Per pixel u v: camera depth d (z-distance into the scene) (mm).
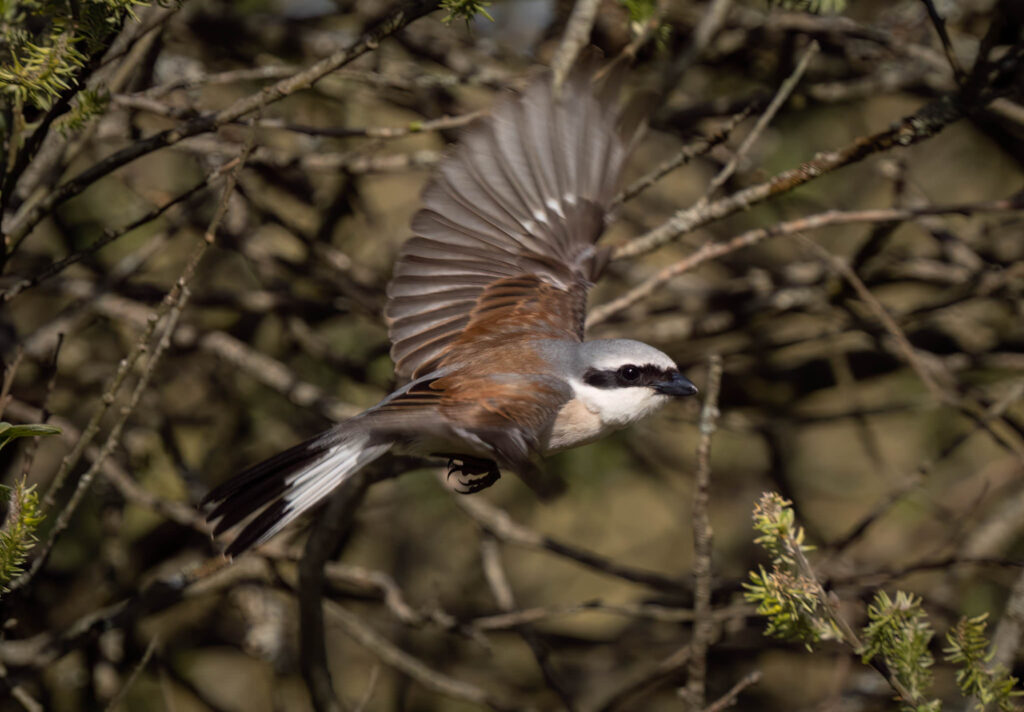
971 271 11516
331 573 9867
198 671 13023
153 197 10742
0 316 10633
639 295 8367
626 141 7031
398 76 9922
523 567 13859
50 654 8531
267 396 12422
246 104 6879
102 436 11359
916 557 11945
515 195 6855
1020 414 13492
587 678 12961
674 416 12133
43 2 5805
